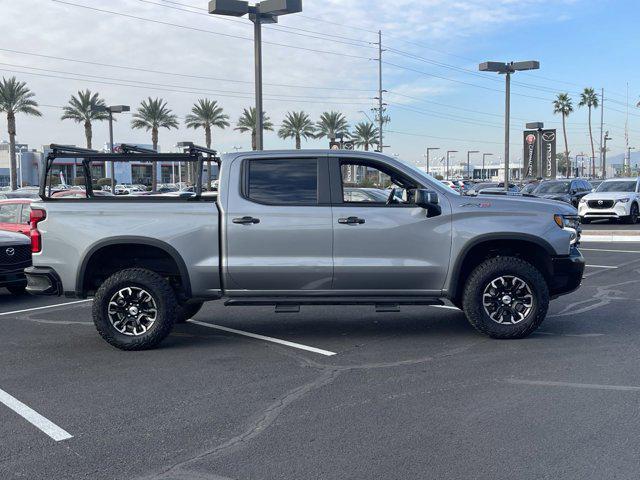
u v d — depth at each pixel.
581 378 5.65
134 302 6.98
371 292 6.99
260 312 9.19
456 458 4.04
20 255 10.69
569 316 8.34
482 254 7.32
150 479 3.83
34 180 73.88
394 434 4.45
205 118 54.62
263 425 4.67
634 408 4.88
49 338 7.70
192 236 6.89
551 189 27.86
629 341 6.95
